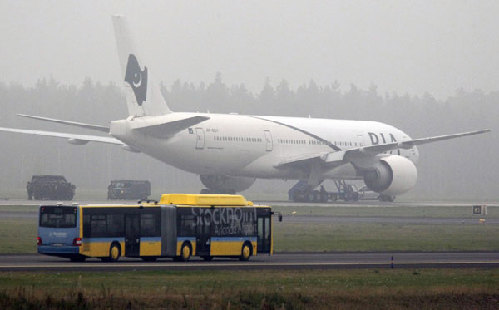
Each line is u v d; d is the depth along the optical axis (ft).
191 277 361.71
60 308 273.75
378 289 332.80
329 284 349.61
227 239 462.60
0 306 268.82
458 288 339.98
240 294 304.91
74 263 419.13
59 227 421.18
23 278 341.00
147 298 292.20
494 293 335.47
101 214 428.15
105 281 339.57
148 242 440.86
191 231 454.40
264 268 407.64
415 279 375.86
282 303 298.35
